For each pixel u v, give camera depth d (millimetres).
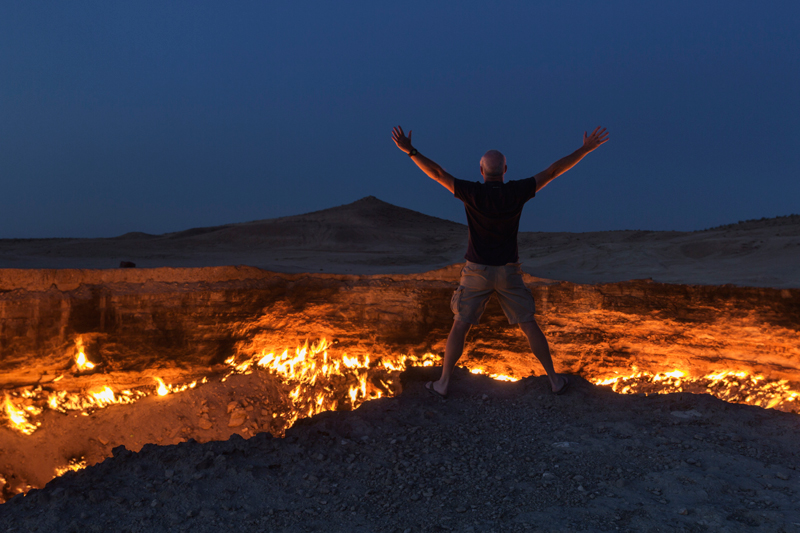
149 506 2531
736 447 3172
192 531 2344
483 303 4141
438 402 4090
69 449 7145
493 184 3922
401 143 4027
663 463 2982
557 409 3918
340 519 2473
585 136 4098
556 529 2297
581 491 2689
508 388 4363
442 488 2777
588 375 7480
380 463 3070
